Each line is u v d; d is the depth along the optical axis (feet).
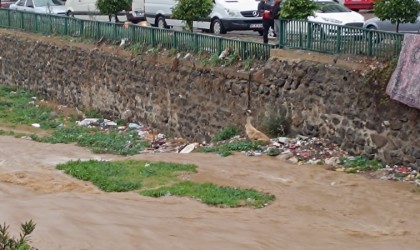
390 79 55.42
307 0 64.75
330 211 47.83
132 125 83.30
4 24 115.14
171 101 77.77
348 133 59.16
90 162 60.80
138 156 65.21
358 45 58.95
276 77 65.21
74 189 54.19
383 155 56.39
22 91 108.17
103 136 77.36
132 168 58.54
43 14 104.58
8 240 23.77
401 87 54.13
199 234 41.55
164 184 53.78
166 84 78.33
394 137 55.57
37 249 34.55
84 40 94.12
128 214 45.75
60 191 53.62
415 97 52.95
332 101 60.49
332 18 79.77
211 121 72.38
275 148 62.03
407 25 76.38
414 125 54.03
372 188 51.75
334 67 60.23
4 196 51.44
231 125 69.87
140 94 82.84
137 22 109.29
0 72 115.65
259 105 67.00
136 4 108.99
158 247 38.22
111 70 87.92
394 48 55.98
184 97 75.77
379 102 56.44
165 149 71.67
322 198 50.19
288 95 64.34
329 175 55.16
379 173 54.85
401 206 48.19
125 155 68.13
